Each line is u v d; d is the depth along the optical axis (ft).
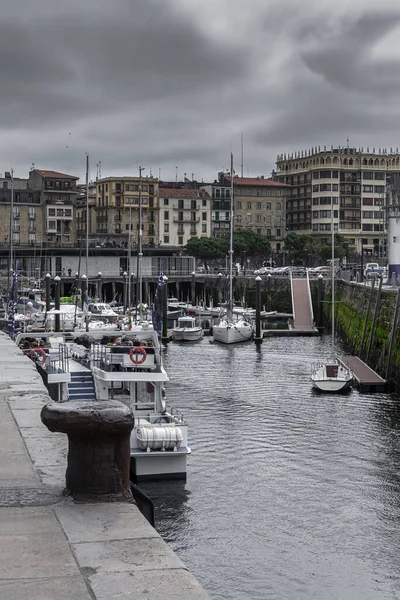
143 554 21.65
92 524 24.29
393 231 307.17
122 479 27.30
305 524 91.20
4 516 25.08
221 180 632.38
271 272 460.96
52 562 21.06
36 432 39.22
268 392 176.45
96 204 602.03
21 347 139.44
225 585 75.25
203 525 90.68
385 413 152.66
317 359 240.32
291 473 110.73
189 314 374.43
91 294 442.50
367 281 338.13
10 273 312.91
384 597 73.20
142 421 111.55
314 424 141.90
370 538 87.30
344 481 107.14
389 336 202.28
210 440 128.77
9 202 537.65
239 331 292.40
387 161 636.89
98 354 117.80
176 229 599.16
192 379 195.72
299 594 73.46
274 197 634.02
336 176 628.69
